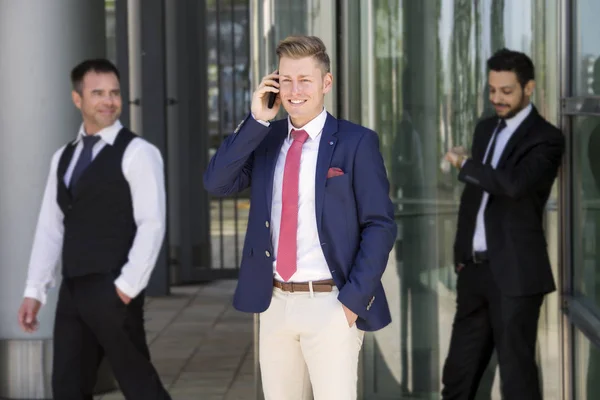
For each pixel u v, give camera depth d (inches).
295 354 195.3
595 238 235.1
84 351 245.8
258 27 271.0
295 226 188.7
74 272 240.5
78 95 248.1
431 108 280.4
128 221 243.6
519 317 252.8
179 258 553.0
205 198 557.3
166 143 510.6
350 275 186.1
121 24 472.1
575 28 249.9
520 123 254.7
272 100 189.5
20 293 322.7
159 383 247.6
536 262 252.4
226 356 386.9
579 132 249.4
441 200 282.4
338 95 274.7
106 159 243.3
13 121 321.4
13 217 321.7
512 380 253.1
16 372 322.7
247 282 192.2
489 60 257.4
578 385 254.8
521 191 245.0
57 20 321.1
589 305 242.8
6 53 320.8
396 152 280.1
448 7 277.4
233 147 188.1
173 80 542.0
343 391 189.2
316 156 189.6
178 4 542.0
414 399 284.7
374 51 275.7
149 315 468.1
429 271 283.4
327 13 271.7
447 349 284.2
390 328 283.4
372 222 187.5
